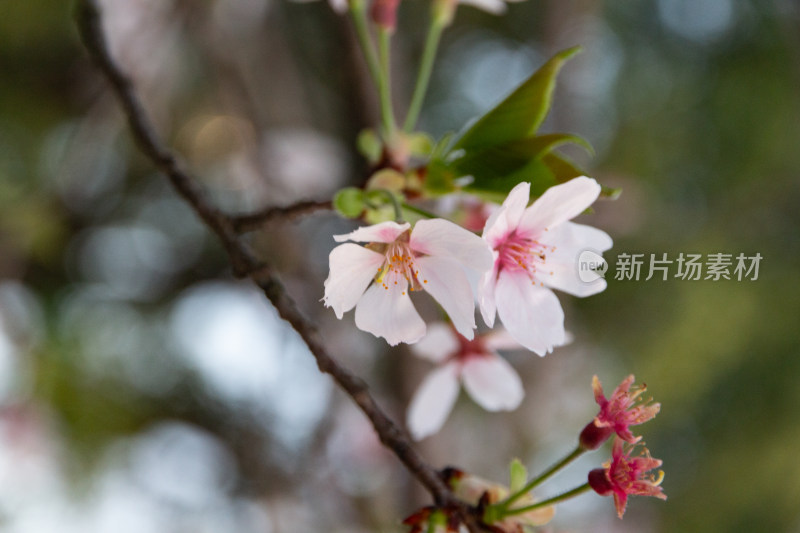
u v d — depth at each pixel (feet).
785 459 3.36
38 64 3.18
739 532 3.49
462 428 3.22
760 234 3.43
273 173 2.78
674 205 3.47
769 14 3.36
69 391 2.91
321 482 3.01
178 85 2.96
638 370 3.40
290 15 3.24
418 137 1.57
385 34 1.58
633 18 3.58
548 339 1.44
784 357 3.35
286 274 2.79
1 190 2.90
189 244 3.75
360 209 1.47
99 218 3.55
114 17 2.35
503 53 3.76
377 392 2.74
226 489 3.55
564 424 3.57
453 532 1.44
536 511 1.44
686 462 3.63
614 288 3.37
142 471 3.33
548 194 1.42
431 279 1.43
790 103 3.40
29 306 2.94
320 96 3.21
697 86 3.52
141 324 3.56
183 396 3.58
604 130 3.51
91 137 2.89
